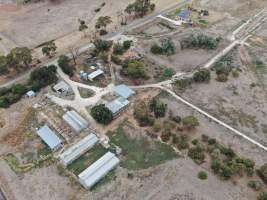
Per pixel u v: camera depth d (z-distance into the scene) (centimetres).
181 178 8500
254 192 8088
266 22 15225
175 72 12144
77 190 8350
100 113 9900
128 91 11062
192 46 13538
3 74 12275
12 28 15325
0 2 17800
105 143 9462
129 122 10156
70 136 9750
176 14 15862
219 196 8038
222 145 9288
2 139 9812
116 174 8694
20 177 8725
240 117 10288
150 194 8169
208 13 15925
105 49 13200
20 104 10988
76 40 14175
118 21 15500
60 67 12456
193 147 9238
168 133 9600
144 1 15962
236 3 16938
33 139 9781
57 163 9044
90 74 11831
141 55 13038
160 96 11119
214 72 12144
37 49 13700
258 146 9294
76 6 17088
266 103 10781
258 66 12444
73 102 10919
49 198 8188
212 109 10581
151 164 8912
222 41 13925
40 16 16275
